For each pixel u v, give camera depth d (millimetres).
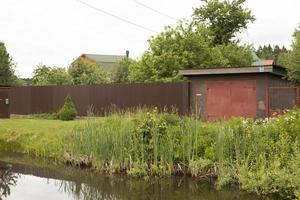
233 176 10695
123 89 22188
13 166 14031
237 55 33656
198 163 11477
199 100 20078
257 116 18641
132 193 10633
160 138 12242
